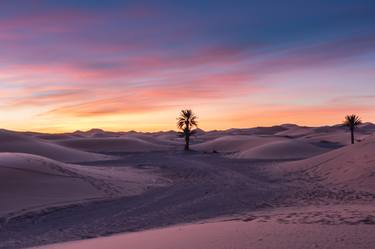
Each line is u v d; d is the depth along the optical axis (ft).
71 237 56.08
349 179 100.68
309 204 71.72
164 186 106.42
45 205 76.38
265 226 40.27
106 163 189.47
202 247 31.04
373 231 33.88
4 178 89.30
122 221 65.26
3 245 53.93
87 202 80.79
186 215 67.72
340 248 27.78
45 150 245.04
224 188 98.73
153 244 34.86
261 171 142.51
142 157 230.89
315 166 132.26
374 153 116.98
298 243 29.91
